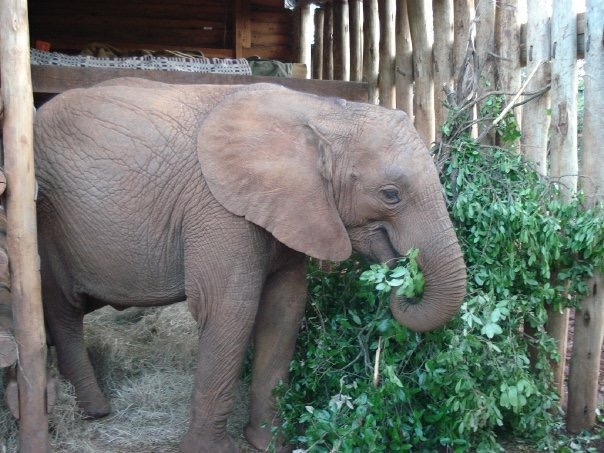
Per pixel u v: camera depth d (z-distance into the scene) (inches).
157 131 149.8
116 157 149.9
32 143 136.2
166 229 150.2
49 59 231.8
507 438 164.2
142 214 149.9
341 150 138.4
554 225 153.9
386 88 271.6
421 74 239.1
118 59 241.4
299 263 158.1
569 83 161.5
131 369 193.2
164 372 193.6
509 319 154.6
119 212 150.3
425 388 140.4
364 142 136.9
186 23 366.9
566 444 161.8
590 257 161.5
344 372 154.0
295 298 158.6
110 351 197.3
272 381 159.0
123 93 157.8
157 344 212.4
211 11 368.5
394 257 140.8
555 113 165.2
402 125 138.9
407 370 151.1
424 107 239.1
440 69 223.8
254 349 161.3
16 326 137.2
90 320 236.1
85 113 155.3
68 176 152.2
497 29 183.5
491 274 153.2
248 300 144.5
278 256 151.0
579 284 161.8
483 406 137.6
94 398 171.2
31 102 136.0
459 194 163.3
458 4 211.8
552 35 165.5
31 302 137.3
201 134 144.2
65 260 161.6
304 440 140.8
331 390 156.7
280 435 154.5
